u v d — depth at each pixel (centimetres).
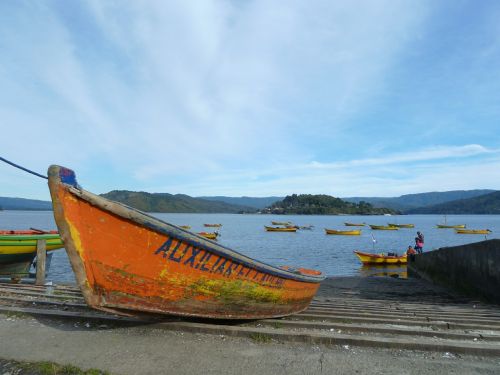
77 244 504
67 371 466
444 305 1068
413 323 718
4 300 827
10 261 1271
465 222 14500
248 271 624
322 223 13162
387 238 6306
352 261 3300
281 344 582
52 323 657
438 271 1719
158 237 533
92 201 496
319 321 746
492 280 1116
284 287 708
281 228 7825
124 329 631
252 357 525
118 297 546
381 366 505
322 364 507
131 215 511
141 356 518
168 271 556
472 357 546
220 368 486
